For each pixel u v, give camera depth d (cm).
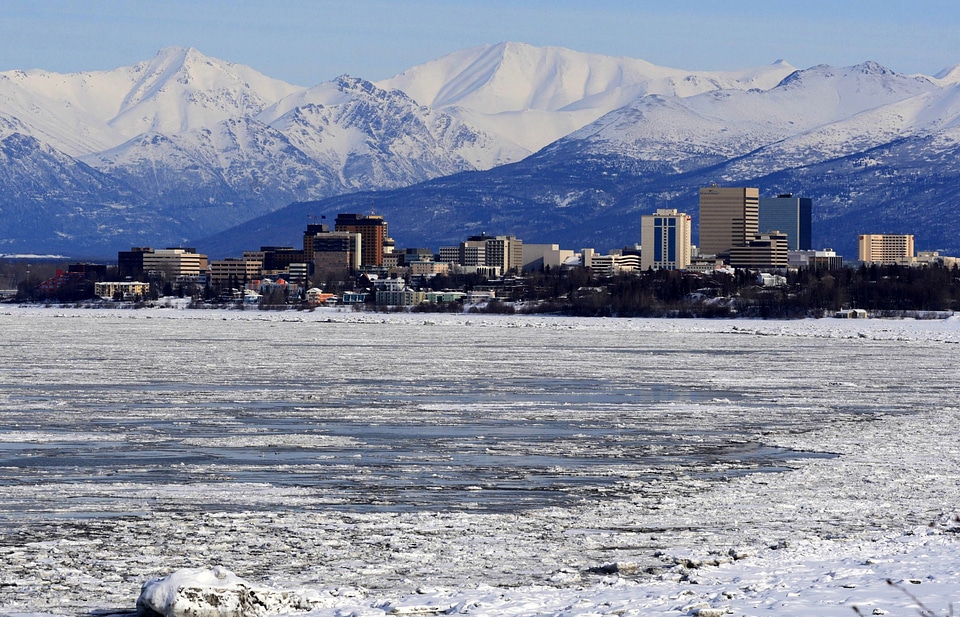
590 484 11175
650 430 15588
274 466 12181
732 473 11906
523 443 14188
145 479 11300
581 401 19725
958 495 10425
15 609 6656
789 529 8931
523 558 7938
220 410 17738
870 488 10806
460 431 15375
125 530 8838
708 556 7762
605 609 6091
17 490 10606
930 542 8025
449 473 11806
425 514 9500
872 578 6688
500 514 9594
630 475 11731
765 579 6831
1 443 13812
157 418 16588
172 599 6069
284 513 9581
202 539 8531
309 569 7625
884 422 16662
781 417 17312
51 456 12800
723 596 6303
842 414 17800
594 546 8319
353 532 8794
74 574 7469
